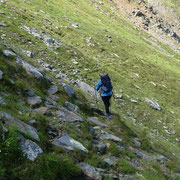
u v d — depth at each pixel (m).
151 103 20.84
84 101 13.38
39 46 22.06
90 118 11.20
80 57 25.14
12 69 10.09
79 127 8.77
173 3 166.62
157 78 31.89
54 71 18.11
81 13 55.34
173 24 141.62
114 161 7.70
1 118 5.62
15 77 9.67
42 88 10.72
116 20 73.88
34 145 5.53
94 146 8.03
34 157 5.20
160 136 15.63
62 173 5.44
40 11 38.75
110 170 7.07
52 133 7.02
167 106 23.06
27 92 9.04
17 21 26.69
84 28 42.25
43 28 30.06
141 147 10.91
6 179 4.34
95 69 23.50
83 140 8.04
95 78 20.92
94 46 34.12
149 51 50.84
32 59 18.19
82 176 5.93
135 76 28.88
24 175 4.64
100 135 9.41
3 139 4.98
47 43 24.30
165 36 91.88
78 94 13.88
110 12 78.88
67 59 22.64
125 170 7.39
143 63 36.78
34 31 26.34
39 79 11.25
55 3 50.50
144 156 9.61
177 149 14.11
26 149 5.24
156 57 47.81
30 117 7.03
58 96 11.10
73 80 17.86
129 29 71.88
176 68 44.78
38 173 4.86
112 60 31.67
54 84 12.15
